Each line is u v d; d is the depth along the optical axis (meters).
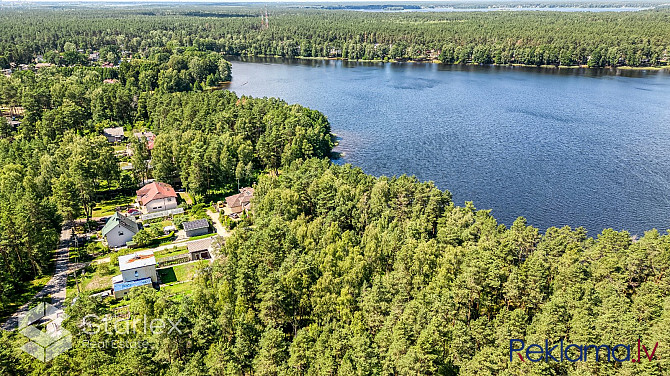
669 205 144.88
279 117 184.75
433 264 89.75
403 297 79.81
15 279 99.38
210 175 147.00
